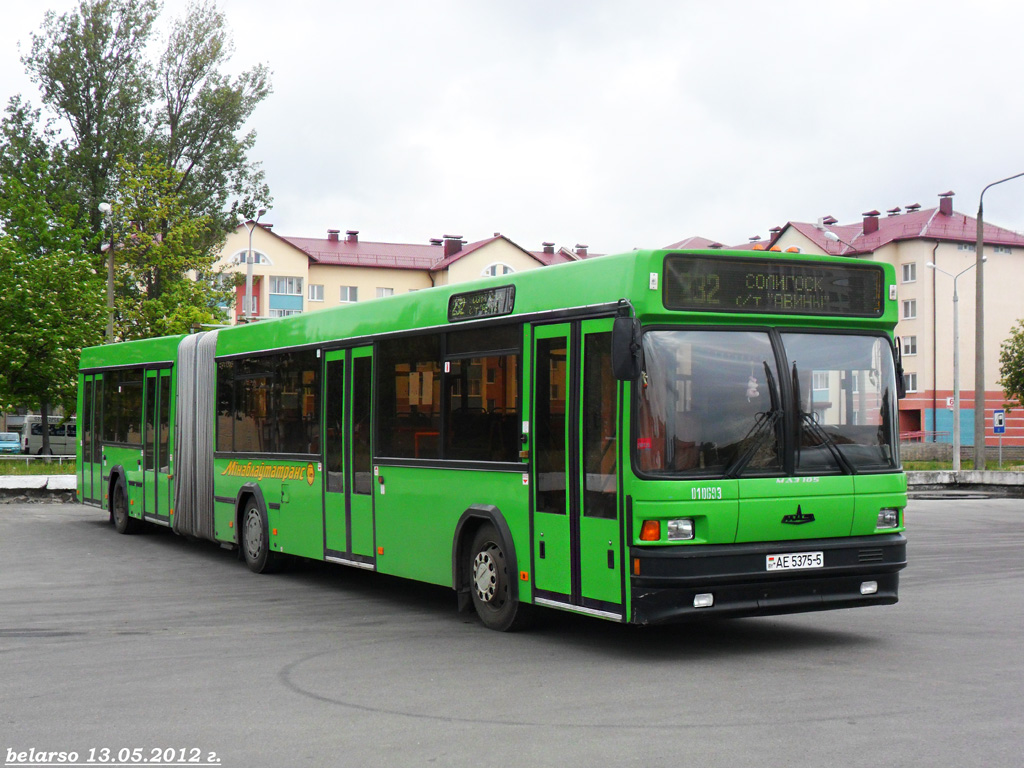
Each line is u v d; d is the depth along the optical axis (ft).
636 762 19.12
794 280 29.14
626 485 27.40
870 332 30.04
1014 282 237.86
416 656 29.35
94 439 69.26
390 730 21.67
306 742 20.89
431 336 36.01
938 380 230.48
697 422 27.58
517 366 31.89
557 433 30.17
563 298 30.25
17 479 89.20
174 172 148.05
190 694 25.12
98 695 25.13
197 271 153.79
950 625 33.32
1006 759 18.89
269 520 46.80
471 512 33.50
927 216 237.04
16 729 22.21
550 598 30.50
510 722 22.13
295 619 35.83
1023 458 180.45
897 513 29.86
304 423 44.06
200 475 53.83
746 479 27.68
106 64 156.35
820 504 28.43
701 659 28.45
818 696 23.94
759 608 27.61
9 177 157.48
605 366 28.53
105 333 151.23
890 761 18.86
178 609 38.09
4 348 144.05
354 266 269.23
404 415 37.37
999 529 67.92
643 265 27.63
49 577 46.68
